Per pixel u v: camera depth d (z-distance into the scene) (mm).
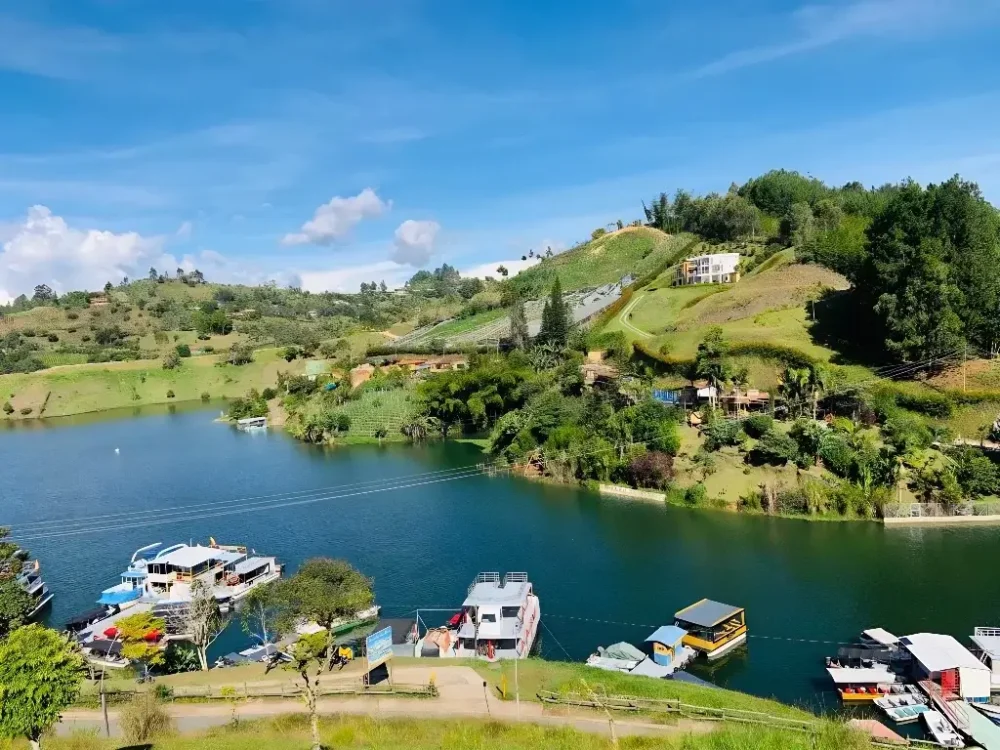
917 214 132375
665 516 104938
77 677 34156
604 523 102625
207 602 73188
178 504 122375
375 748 39281
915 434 105562
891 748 43562
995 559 83812
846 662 61094
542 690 51094
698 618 66500
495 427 153375
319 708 48125
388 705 48469
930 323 121500
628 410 126375
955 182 130625
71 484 139375
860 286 139875
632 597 78062
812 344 139750
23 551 86562
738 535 95750
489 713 46844
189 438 191750
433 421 172250
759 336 145875
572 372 159000
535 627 70938
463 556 92188
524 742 41781
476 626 65625
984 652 59000
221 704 50031
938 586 77312
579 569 86312
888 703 54906
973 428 110750
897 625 69250
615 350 174125
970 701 54906
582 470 123500
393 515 110688
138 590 84000
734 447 115625
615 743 39094
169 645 69500
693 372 141875
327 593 53469
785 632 68875
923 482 101125
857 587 77938
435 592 81812
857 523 98500
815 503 101375
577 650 67688
